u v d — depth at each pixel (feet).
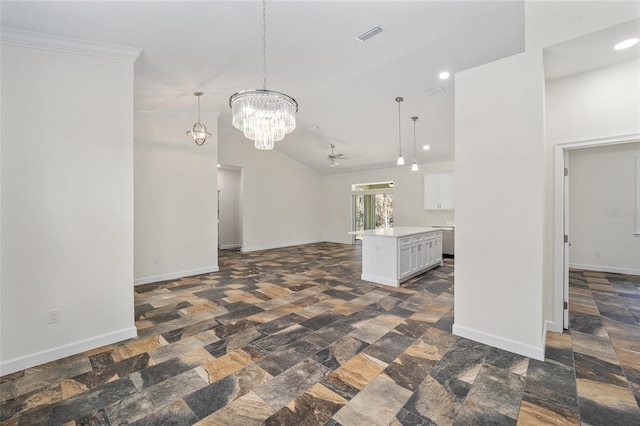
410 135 20.92
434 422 5.58
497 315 8.41
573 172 18.22
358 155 26.27
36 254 7.80
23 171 7.65
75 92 8.37
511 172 8.09
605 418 5.65
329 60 11.55
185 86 13.14
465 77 8.86
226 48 9.87
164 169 16.29
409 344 8.70
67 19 7.48
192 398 6.33
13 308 7.50
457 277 9.15
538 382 6.79
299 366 7.56
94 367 7.57
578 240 18.21
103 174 8.80
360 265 20.53
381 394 6.42
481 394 6.39
